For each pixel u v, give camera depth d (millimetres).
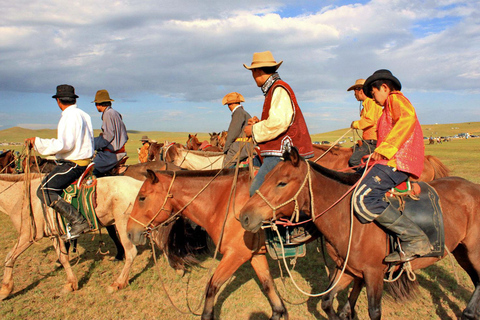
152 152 10367
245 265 6355
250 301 4977
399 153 3129
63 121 4918
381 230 3248
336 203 3297
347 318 4004
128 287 5480
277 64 3623
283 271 6020
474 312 3742
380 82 3211
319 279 5660
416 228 3123
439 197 3607
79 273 6070
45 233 5328
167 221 4281
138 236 4191
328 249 3693
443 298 4855
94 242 7828
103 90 6996
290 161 3143
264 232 3863
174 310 4797
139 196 4227
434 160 5945
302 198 3242
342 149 6414
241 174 4086
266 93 3734
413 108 3098
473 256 3703
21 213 5199
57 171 5012
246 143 4230
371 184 3135
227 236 3904
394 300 4723
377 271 3270
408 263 3299
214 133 15539
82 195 5191
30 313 4742
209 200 4109
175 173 4270
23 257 6871
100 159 6805
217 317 4605
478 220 3652
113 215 5441
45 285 5602
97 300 5094
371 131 5719
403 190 3344
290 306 4816
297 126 3607
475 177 15633
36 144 4816
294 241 3775
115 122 6965
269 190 3125
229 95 6320
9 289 5168
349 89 6465
